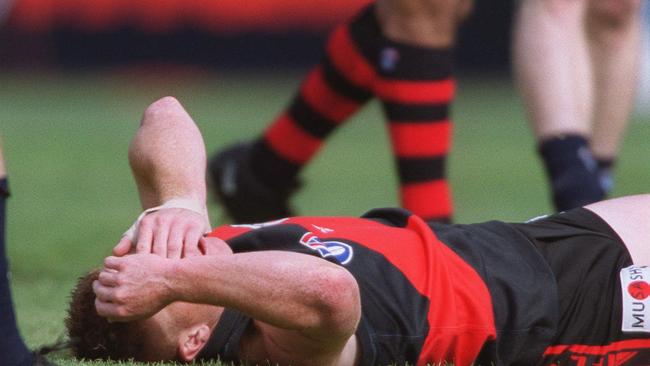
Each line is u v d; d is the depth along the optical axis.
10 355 8.74
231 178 19.83
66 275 20.44
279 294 9.49
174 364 10.63
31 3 69.69
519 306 11.15
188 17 67.62
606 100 19.98
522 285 11.30
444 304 10.93
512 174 37.25
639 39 20.06
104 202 31.75
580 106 16.25
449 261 11.26
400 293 10.85
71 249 23.72
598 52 19.86
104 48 69.12
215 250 10.38
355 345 10.52
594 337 11.54
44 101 64.19
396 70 16.66
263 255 9.66
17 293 17.84
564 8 16.52
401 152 16.77
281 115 19.44
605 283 11.71
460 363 10.99
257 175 19.73
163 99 12.16
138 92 66.94
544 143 16.06
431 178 16.77
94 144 46.72
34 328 13.78
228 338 10.59
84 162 41.31
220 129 48.19
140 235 10.22
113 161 41.59
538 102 16.20
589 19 19.64
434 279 11.03
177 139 11.50
